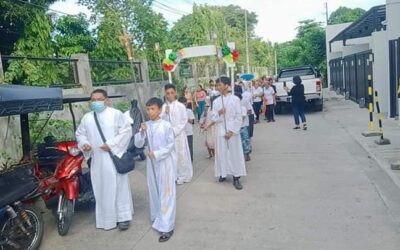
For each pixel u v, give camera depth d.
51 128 8.88
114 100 13.37
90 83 12.02
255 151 10.12
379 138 10.30
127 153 5.51
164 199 5.18
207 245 4.82
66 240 5.28
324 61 41.69
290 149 10.10
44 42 12.66
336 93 27.16
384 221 5.17
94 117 5.40
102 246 5.02
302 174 7.66
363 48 25.05
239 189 6.94
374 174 7.36
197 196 6.70
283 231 5.06
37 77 10.05
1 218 4.66
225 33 33.03
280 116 17.61
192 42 27.97
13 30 12.73
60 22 16.41
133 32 17.05
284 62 47.19
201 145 11.71
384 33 15.02
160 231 5.11
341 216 5.43
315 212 5.64
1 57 8.95
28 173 4.93
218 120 7.07
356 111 16.83
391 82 13.50
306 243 4.68
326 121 14.77
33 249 4.90
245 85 15.25
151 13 17.75
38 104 5.03
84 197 6.05
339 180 7.10
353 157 8.78
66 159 5.68
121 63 14.85
